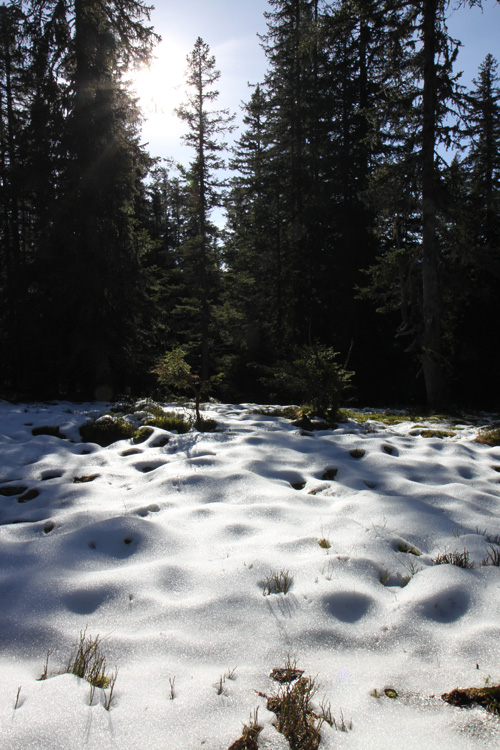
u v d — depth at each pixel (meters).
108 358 14.21
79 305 13.87
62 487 5.75
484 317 17.75
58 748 2.00
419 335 14.71
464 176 14.32
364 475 6.07
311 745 2.09
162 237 35.81
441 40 12.91
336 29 14.14
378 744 2.12
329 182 20.94
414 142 13.70
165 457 6.87
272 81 23.34
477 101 12.92
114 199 14.25
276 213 24.38
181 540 4.12
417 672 2.62
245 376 23.98
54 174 14.04
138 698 2.34
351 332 19.27
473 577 3.49
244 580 3.43
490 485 5.96
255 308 24.97
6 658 2.67
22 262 16.91
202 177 24.80
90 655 2.67
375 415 11.83
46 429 8.74
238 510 4.77
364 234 20.28
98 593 3.27
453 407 13.78
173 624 2.99
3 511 5.23
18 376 15.42
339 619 3.07
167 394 14.44
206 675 2.53
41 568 3.62
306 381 10.23
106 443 8.28
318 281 20.42
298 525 4.48
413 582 3.51
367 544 4.02
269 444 7.42
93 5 14.04
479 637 2.84
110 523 4.26
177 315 26.97
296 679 2.53
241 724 2.19
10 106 18.62
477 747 2.11
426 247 13.81
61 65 13.94
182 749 2.04
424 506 4.96
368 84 20.92
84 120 13.58
